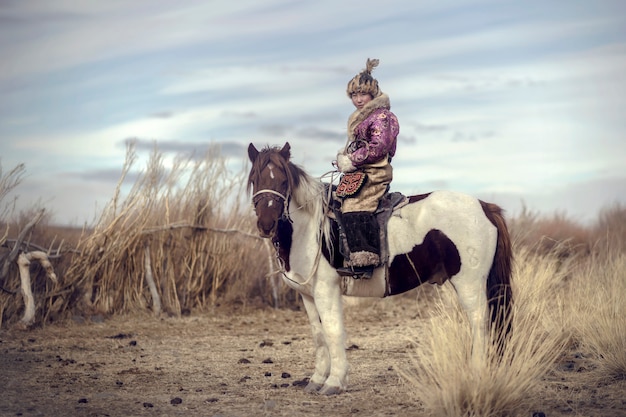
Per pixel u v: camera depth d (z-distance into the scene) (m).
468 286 6.48
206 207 12.97
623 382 7.12
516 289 9.23
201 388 7.31
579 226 18.53
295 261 6.82
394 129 6.77
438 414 5.98
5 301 11.04
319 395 6.90
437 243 6.55
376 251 6.54
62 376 7.86
